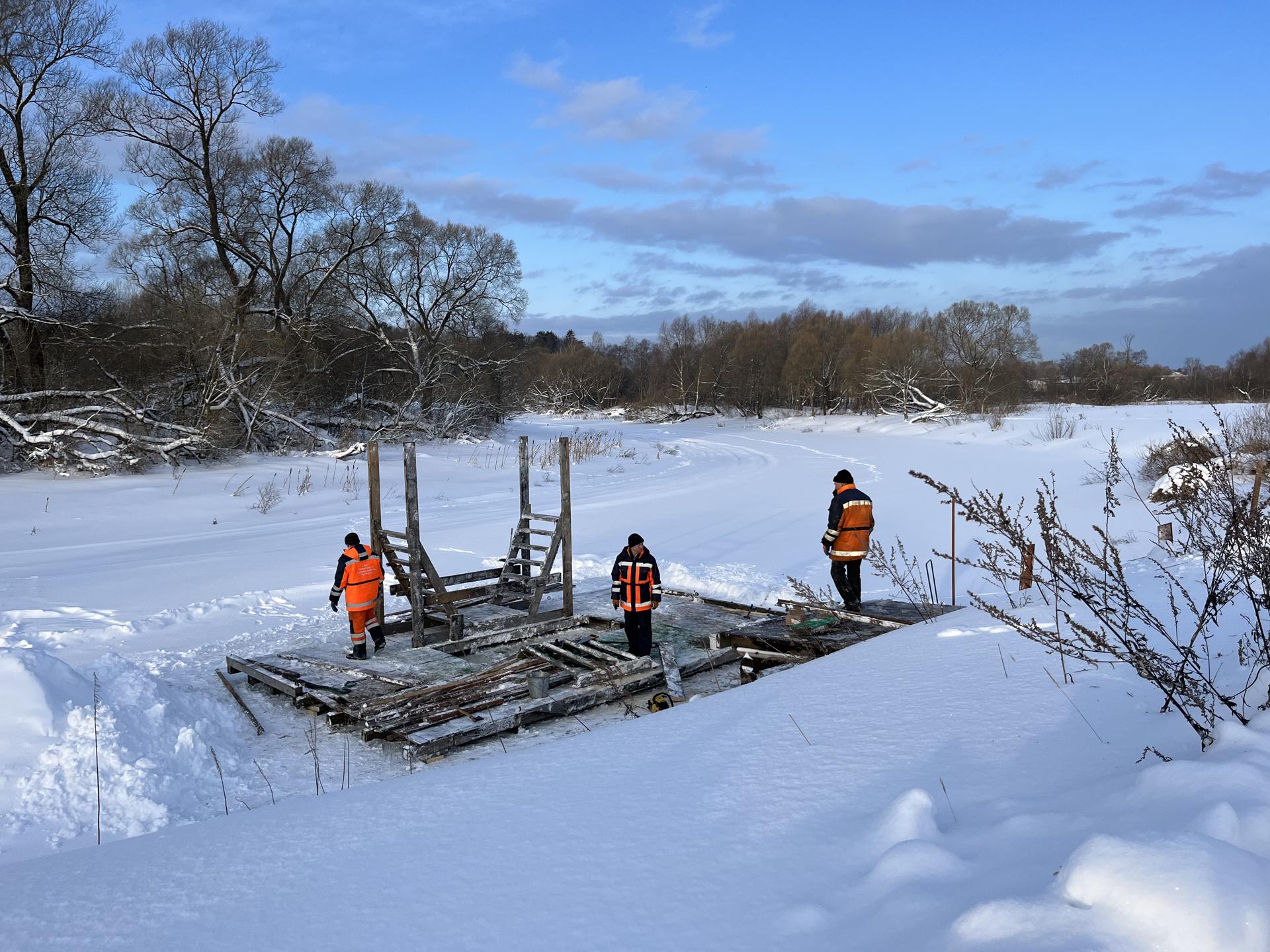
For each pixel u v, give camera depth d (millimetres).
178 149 40531
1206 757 3523
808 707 5539
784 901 3025
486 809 4246
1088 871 2426
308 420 42906
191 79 39844
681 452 52594
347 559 10461
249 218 43156
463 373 54031
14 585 15695
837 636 10086
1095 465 32312
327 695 9266
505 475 36281
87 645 11883
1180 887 2227
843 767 4359
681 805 4066
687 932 2891
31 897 3561
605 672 9609
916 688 5668
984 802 3656
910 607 11266
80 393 30594
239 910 3307
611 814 4023
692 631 11523
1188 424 35188
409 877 3488
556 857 3586
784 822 3742
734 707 5828
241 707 9484
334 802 4594
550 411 109062
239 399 35438
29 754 7098
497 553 18578
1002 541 18406
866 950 2582
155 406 34938
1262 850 2582
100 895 3527
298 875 3596
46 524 22781
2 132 33312
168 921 3252
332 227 46906
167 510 25203
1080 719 4582
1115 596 4969
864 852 3299
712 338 108500
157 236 39719
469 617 12516
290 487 30156
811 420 82375
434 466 37844
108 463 30094
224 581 16031
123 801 6719
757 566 16969
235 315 35906
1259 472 6578
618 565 10062
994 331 72375
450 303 55906
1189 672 4727
